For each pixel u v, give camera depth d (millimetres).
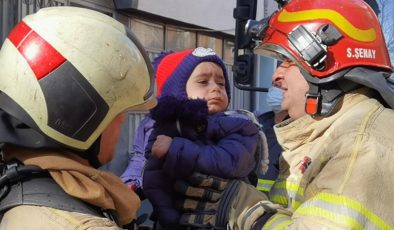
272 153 3057
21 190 1260
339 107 1612
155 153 1847
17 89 1298
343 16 1615
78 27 1345
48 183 1278
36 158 1288
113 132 1428
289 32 1675
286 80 1736
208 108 2025
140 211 2229
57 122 1291
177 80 2145
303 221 1419
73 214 1221
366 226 1348
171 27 8922
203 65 2131
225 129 1942
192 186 1833
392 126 1483
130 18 7965
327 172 1449
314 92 1630
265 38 1790
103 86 1332
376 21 1682
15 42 1344
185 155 1813
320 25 1613
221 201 1834
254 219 1690
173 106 1939
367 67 1607
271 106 3217
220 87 2152
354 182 1385
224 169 1827
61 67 1297
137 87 1414
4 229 1228
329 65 1587
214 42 10227
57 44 1310
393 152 1427
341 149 1452
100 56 1338
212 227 1814
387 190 1390
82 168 1305
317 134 1642
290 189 1721
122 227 1423
